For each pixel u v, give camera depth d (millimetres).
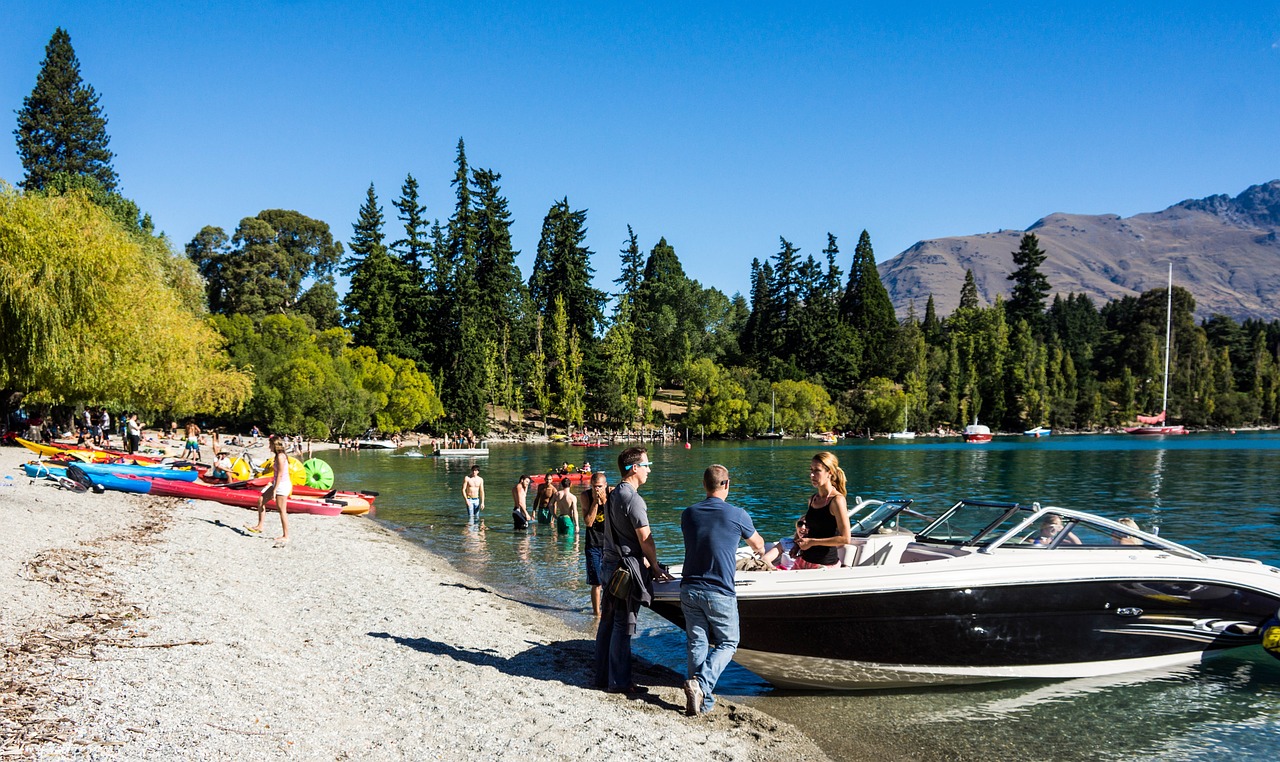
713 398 110750
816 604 7785
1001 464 53062
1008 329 140750
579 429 102188
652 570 7645
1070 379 134750
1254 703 7887
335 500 22906
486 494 31453
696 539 7086
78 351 26969
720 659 7031
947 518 9320
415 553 16703
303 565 13578
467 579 13961
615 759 5980
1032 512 8812
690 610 7125
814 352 127500
